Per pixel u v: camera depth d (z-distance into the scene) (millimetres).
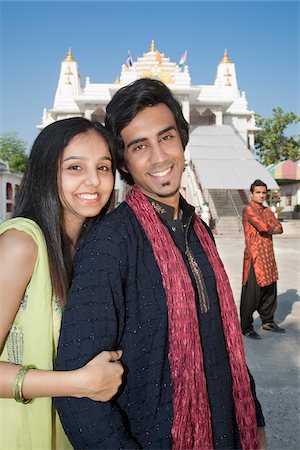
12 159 38594
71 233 1612
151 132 1467
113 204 1636
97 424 1195
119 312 1277
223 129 26188
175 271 1354
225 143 24469
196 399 1300
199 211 21172
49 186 1441
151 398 1272
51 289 1402
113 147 1499
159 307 1318
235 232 20031
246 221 4848
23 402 1279
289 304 6301
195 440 1288
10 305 1338
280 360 4055
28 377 1242
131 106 1460
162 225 1437
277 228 4742
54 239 1428
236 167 21891
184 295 1338
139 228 1396
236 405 1446
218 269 1546
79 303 1265
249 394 1471
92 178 1444
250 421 1442
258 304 4770
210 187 20156
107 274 1275
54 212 1441
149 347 1306
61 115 29516
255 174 21359
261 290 4777
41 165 1447
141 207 1447
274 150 34344
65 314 1290
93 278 1273
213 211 21797
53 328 1415
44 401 1421
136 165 1497
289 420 2881
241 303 4824
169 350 1304
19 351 1415
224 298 1513
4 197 25312
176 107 1547
